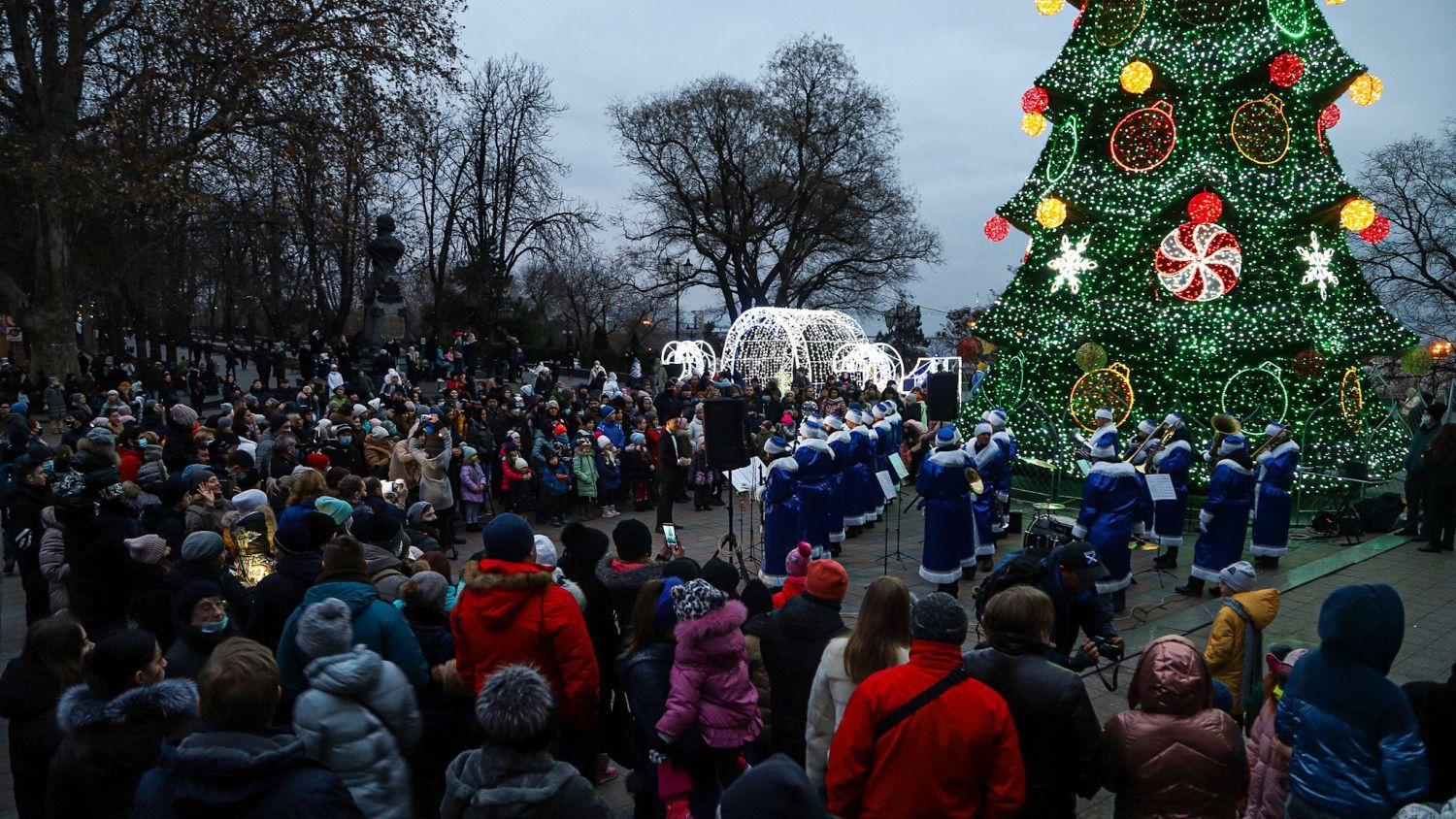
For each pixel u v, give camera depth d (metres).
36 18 26.38
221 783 2.69
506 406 17.39
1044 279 17.58
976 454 11.91
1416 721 3.43
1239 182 15.40
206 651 4.75
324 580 4.52
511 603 4.47
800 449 11.38
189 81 25.28
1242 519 10.30
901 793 3.31
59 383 26.38
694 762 4.33
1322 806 3.46
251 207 28.70
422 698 4.64
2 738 6.61
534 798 2.92
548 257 44.38
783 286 49.44
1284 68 14.45
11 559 11.84
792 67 46.66
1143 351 15.42
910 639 4.02
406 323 35.53
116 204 24.05
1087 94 16.39
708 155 48.25
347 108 25.73
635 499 16.53
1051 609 3.85
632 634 4.79
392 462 12.55
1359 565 11.63
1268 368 15.30
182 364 38.38
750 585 5.52
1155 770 3.52
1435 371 27.83
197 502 7.52
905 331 51.31
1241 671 5.62
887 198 48.38
